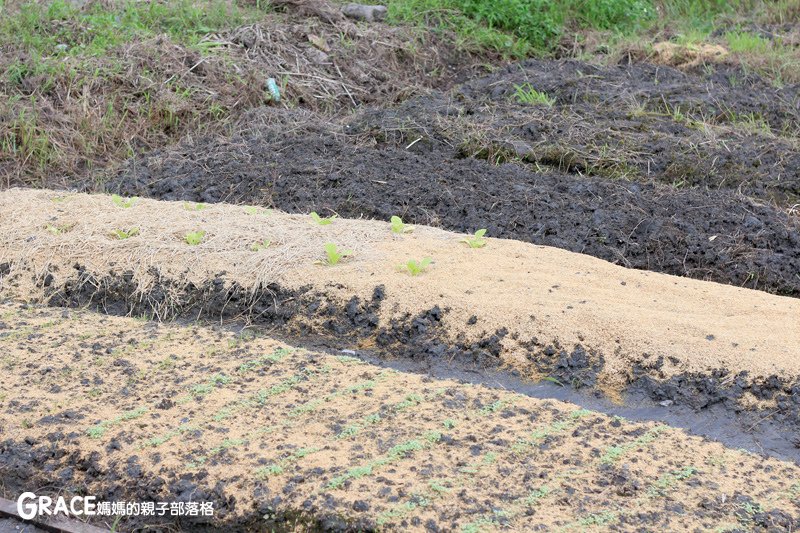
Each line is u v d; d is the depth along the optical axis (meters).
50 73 9.29
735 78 10.18
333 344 5.34
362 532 3.61
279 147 8.23
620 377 4.86
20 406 4.49
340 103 10.19
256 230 6.22
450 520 3.61
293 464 3.99
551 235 6.59
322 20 11.43
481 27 12.07
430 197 7.07
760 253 6.34
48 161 8.51
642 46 11.20
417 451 4.08
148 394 4.62
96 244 6.14
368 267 5.72
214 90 9.62
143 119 9.09
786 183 7.46
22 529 3.95
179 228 6.29
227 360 5.00
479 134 8.28
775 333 5.02
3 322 5.51
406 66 11.16
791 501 3.80
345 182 7.43
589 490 3.83
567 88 9.53
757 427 4.52
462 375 5.01
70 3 10.77
